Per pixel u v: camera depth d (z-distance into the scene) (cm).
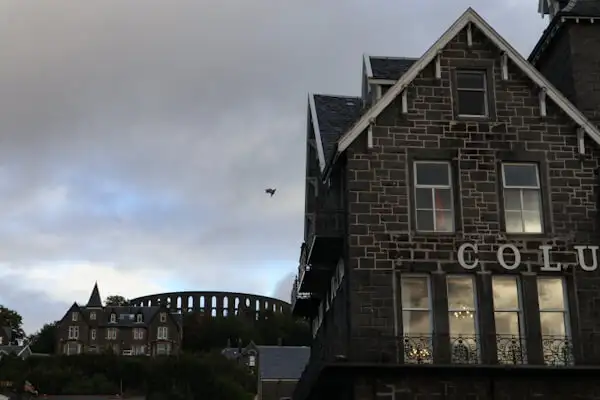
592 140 2442
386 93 2397
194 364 9900
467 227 2323
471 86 2480
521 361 2212
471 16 2484
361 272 2256
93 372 9869
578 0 2798
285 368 7700
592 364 2227
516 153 2409
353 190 2328
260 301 17162
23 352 12506
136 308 14100
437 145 2392
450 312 2259
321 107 2884
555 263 2319
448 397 2153
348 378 2186
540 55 2920
